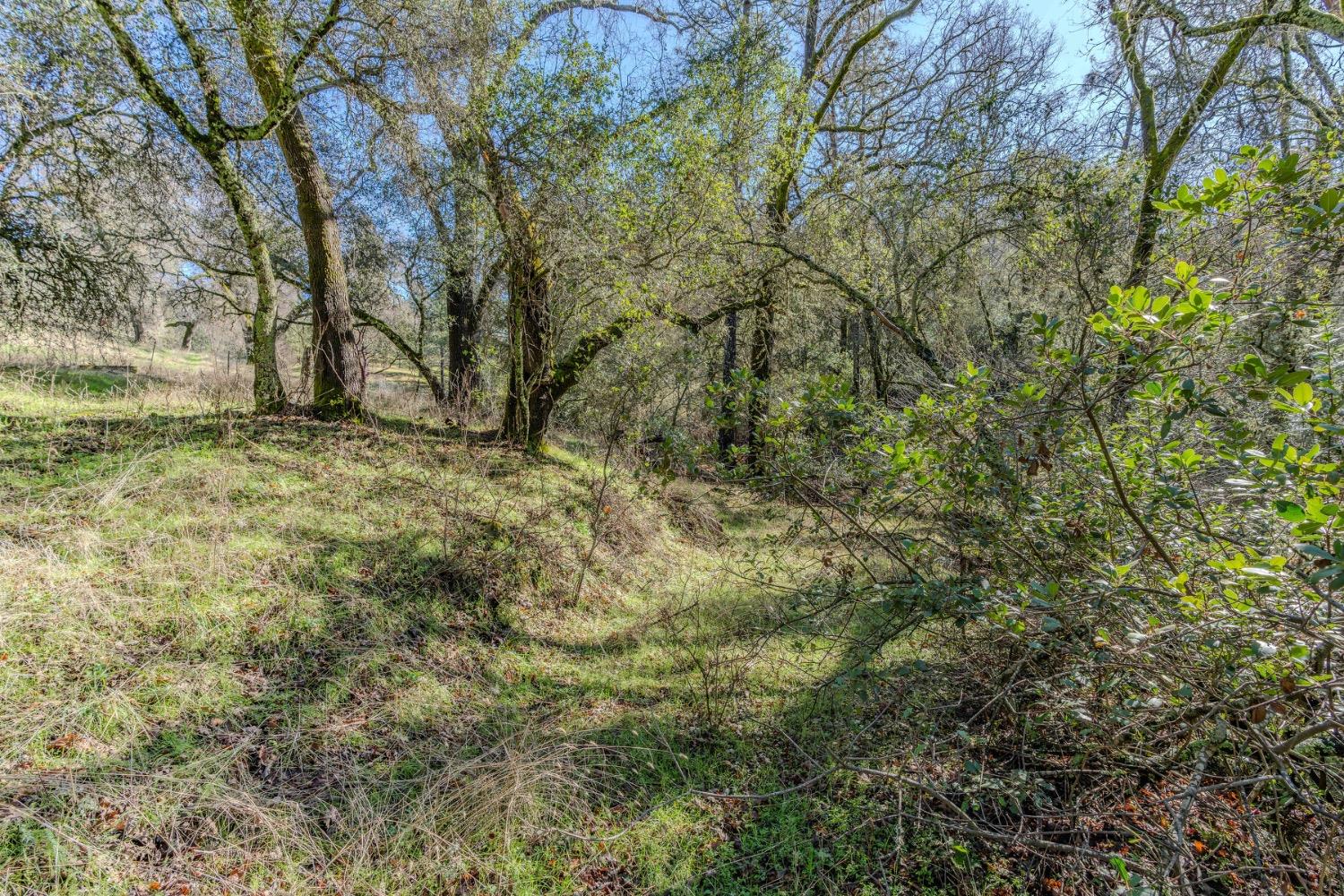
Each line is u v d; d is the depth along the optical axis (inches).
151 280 345.4
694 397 391.5
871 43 517.7
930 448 122.5
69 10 205.9
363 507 226.2
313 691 147.8
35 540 158.7
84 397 291.0
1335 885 89.7
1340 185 135.9
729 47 358.3
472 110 290.2
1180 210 98.3
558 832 121.1
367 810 119.5
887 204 378.3
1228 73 279.3
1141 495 117.0
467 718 154.8
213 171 277.6
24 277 248.7
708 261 332.8
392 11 264.5
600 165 286.7
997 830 116.6
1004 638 132.3
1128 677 108.0
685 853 119.0
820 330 566.6
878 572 200.8
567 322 352.8
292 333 569.3
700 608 237.9
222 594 163.3
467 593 207.6
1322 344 104.1
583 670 189.2
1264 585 77.7
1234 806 110.6
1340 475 72.0
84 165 247.4
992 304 473.7
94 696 125.2
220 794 114.6
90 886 94.0
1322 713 83.7
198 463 217.0
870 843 119.2
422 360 472.1
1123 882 89.1
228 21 248.8
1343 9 235.5
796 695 171.5
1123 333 89.0
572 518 276.2
